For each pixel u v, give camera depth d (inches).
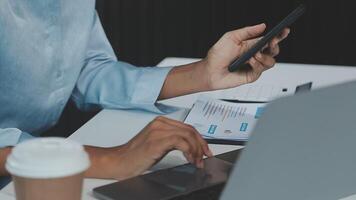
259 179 27.7
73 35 61.7
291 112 25.3
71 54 61.9
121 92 61.4
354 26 130.6
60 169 25.9
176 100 62.4
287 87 63.5
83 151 27.3
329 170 31.0
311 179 30.4
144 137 41.9
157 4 126.3
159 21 127.2
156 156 40.4
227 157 42.9
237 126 51.6
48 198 26.2
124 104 60.2
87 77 64.8
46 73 59.6
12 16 55.6
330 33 131.3
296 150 27.6
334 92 26.3
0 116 58.6
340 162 31.0
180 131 41.9
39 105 60.6
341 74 68.3
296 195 30.6
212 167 40.6
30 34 57.2
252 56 52.4
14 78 57.0
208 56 57.3
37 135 64.2
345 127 28.7
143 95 60.3
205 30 130.1
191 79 58.7
